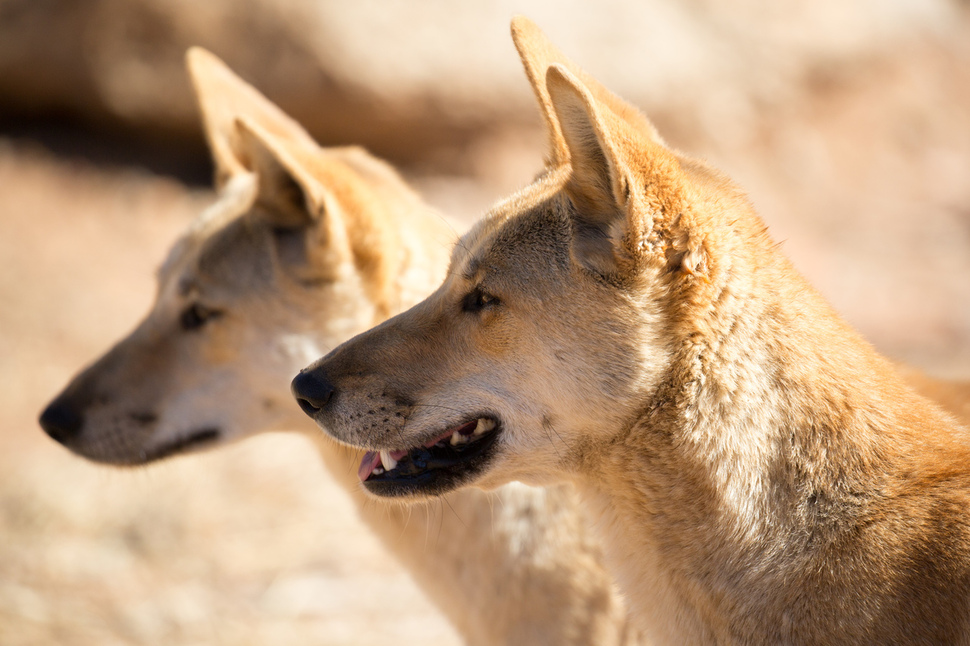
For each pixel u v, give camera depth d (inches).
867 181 1823.3
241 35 1539.1
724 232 408.5
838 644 379.6
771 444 397.4
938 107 2012.8
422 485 451.8
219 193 662.5
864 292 1456.7
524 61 469.1
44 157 1533.0
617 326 405.7
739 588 398.6
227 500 951.0
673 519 414.6
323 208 556.1
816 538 389.1
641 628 448.1
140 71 1535.4
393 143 1608.0
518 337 423.8
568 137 394.6
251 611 796.0
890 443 398.9
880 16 2046.0
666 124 1749.5
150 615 786.2
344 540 892.0
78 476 968.3
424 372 438.0
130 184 1513.3
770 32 1883.6
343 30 1549.0
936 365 1181.7
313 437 599.8
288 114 1557.6
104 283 1305.4
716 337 402.3
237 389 591.8
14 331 1194.6
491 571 531.8
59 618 773.9
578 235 410.0
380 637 761.6
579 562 526.9
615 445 418.0
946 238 1643.7
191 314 595.5
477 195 1560.0
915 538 379.2
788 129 1851.6
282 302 575.5
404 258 576.7
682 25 1812.3
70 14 1533.0
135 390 597.0
